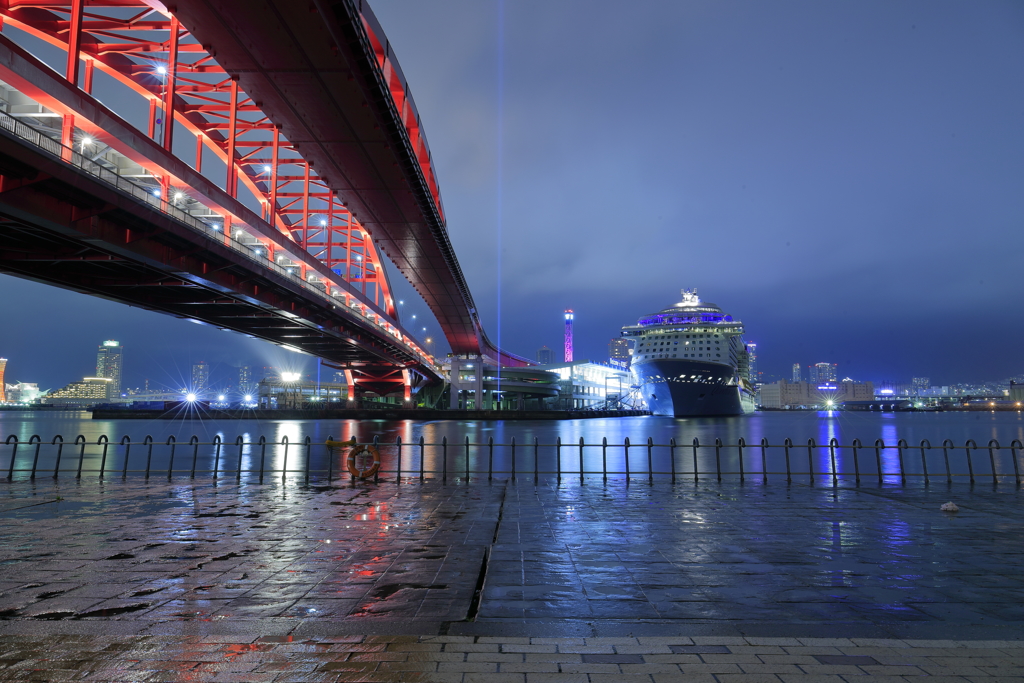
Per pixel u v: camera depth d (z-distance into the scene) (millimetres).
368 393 126375
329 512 11367
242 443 15805
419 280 88812
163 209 35125
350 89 39125
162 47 53031
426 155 59312
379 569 7402
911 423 117812
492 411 117438
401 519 10672
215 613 5801
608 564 7730
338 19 33594
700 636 5234
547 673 4383
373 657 4680
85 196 30672
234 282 46781
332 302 62344
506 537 9297
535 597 6387
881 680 4281
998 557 8117
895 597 6438
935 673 4402
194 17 32219
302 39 34156
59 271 41344
